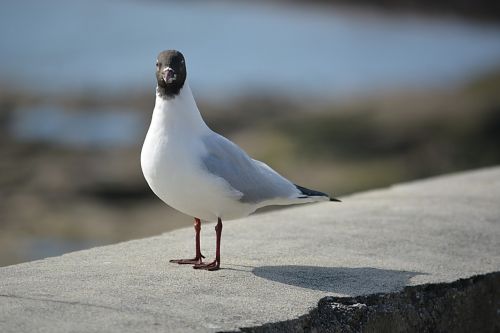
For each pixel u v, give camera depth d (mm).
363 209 9055
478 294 6922
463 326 6836
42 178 20438
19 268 6520
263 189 6645
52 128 26984
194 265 6652
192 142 6410
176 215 18109
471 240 7883
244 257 7062
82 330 5043
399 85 35250
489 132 23453
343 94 32469
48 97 30672
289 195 6797
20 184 20203
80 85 33750
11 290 5816
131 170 20406
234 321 5406
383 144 22453
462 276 6840
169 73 6262
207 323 5316
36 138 25406
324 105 28109
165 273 6453
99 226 17250
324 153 21594
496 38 47625
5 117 28172
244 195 6535
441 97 25969
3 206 18469
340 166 20781
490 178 10898
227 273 6523
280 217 8719
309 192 6961
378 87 34469
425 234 8000
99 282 6113
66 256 7031
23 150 23750
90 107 30016
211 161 6402
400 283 6516
